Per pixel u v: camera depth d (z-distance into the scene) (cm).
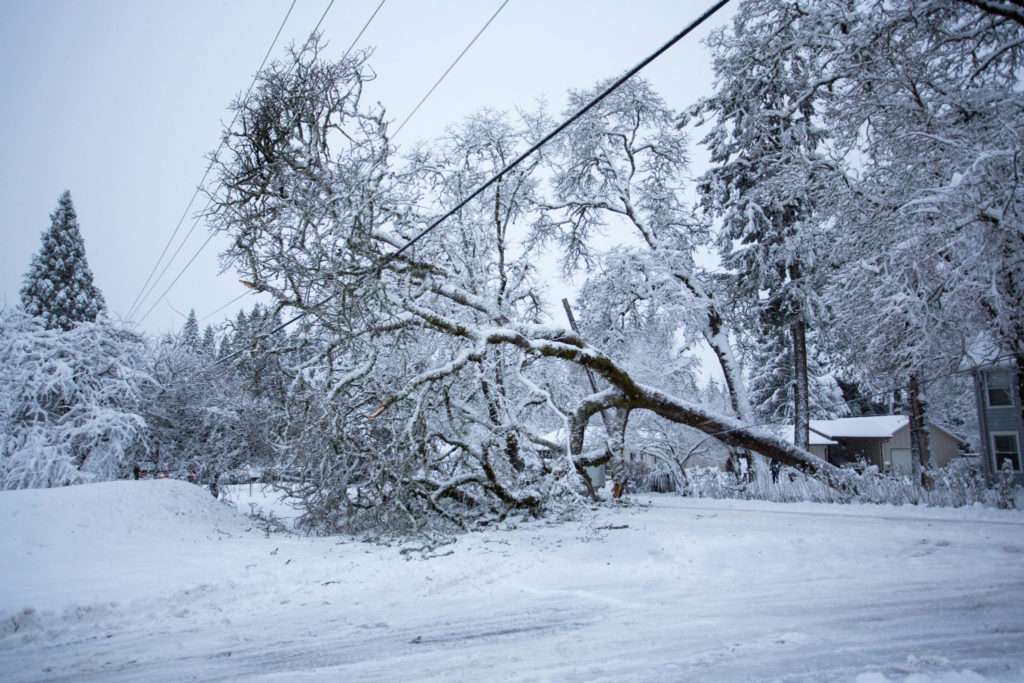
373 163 1592
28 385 1919
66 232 4178
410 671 542
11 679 552
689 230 2977
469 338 1708
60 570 895
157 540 1166
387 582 916
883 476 1944
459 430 1841
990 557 915
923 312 1773
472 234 2152
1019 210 1609
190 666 577
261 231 1473
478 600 814
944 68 1875
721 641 583
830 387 4359
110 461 1980
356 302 1516
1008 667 478
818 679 468
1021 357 1734
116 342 2138
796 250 2630
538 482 1747
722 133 3036
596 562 1021
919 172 1830
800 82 2562
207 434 2222
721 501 2078
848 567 897
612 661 540
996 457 2297
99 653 623
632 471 2920
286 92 1513
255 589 867
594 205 2883
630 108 2941
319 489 1523
